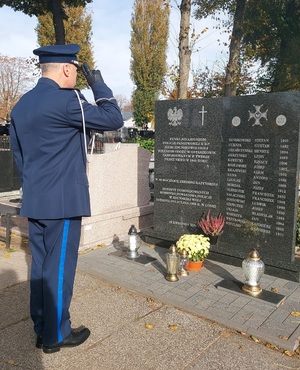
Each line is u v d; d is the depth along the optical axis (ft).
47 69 8.93
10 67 152.97
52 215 8.71
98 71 9.44
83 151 9.23
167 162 17.26
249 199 14.93
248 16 54.13
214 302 11.97
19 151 9.46
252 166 14.76
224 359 9.23
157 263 15.51
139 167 20.61
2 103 152.05
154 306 12.01
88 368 8.79
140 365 8.93
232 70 45.96
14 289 13.19
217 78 53.78
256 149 14.60
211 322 11.03
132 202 20.38
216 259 15.74
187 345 9.80
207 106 15.83
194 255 14.52
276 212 14.26
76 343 9.64
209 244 14.88
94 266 15.03
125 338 10.08
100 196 18.31
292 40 53.93
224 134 15.47
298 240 17.08
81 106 8.51
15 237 18.95
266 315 11.16
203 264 15.38
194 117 16.24
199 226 16.25
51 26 103.30
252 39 56.75
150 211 20.84
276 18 53.78
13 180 30.91
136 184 20.52
